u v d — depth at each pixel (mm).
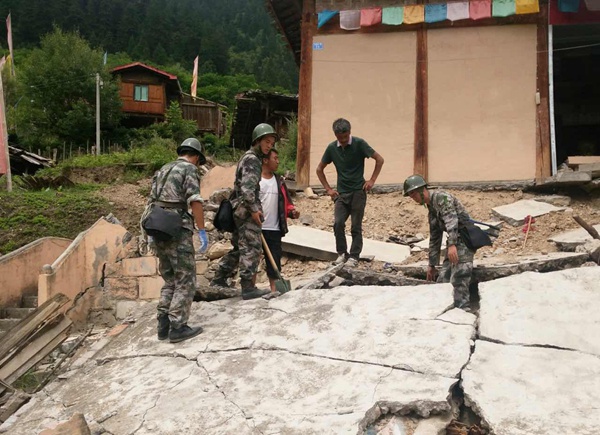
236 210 5887
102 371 5160
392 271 7367
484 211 10125
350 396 4035
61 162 23438
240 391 4328
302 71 11781
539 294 5020
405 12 11375
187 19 73188
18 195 16234
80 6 68062
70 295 9383
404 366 4285
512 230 9203
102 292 9539
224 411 4105
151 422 4129
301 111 11703
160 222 5137
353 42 11688
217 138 34312
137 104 33938
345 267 6453
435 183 11211
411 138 11367
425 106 11375
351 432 3641
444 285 5441
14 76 34938
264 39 83188
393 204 10594
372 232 9680
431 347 4473
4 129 16719
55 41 32281
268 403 4129
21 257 10594
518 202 10117
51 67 30766
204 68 66438
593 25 11961
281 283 6051
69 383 5121
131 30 68500
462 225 5629
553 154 10867
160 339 5422
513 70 11172
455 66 11359
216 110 37281
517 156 11023
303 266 8758
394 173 11344
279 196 6305
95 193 16984
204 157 5746
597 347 4262
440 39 11430
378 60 11602
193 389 4461
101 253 9695
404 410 3867
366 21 11469
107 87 31500
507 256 8141
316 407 3980
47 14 62969
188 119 36281
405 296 5359
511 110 11125
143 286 9484
